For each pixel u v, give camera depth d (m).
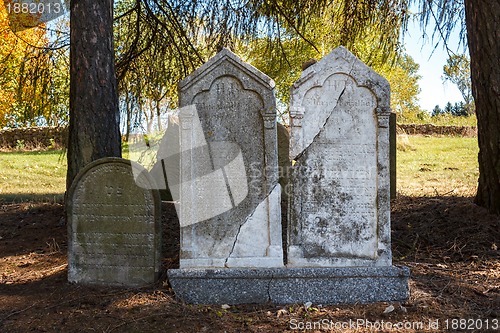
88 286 4.60
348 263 4.40
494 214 6.13
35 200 9.57
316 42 10.55
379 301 4.23
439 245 5.78
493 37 5.97
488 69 6.06
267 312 4.06
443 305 4.11
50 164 14.95
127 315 3.95
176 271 4.23
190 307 4.12
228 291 4.23
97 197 4.63
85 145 6.12
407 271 4.21
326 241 4.46
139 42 8.87
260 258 4.41
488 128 6.16
